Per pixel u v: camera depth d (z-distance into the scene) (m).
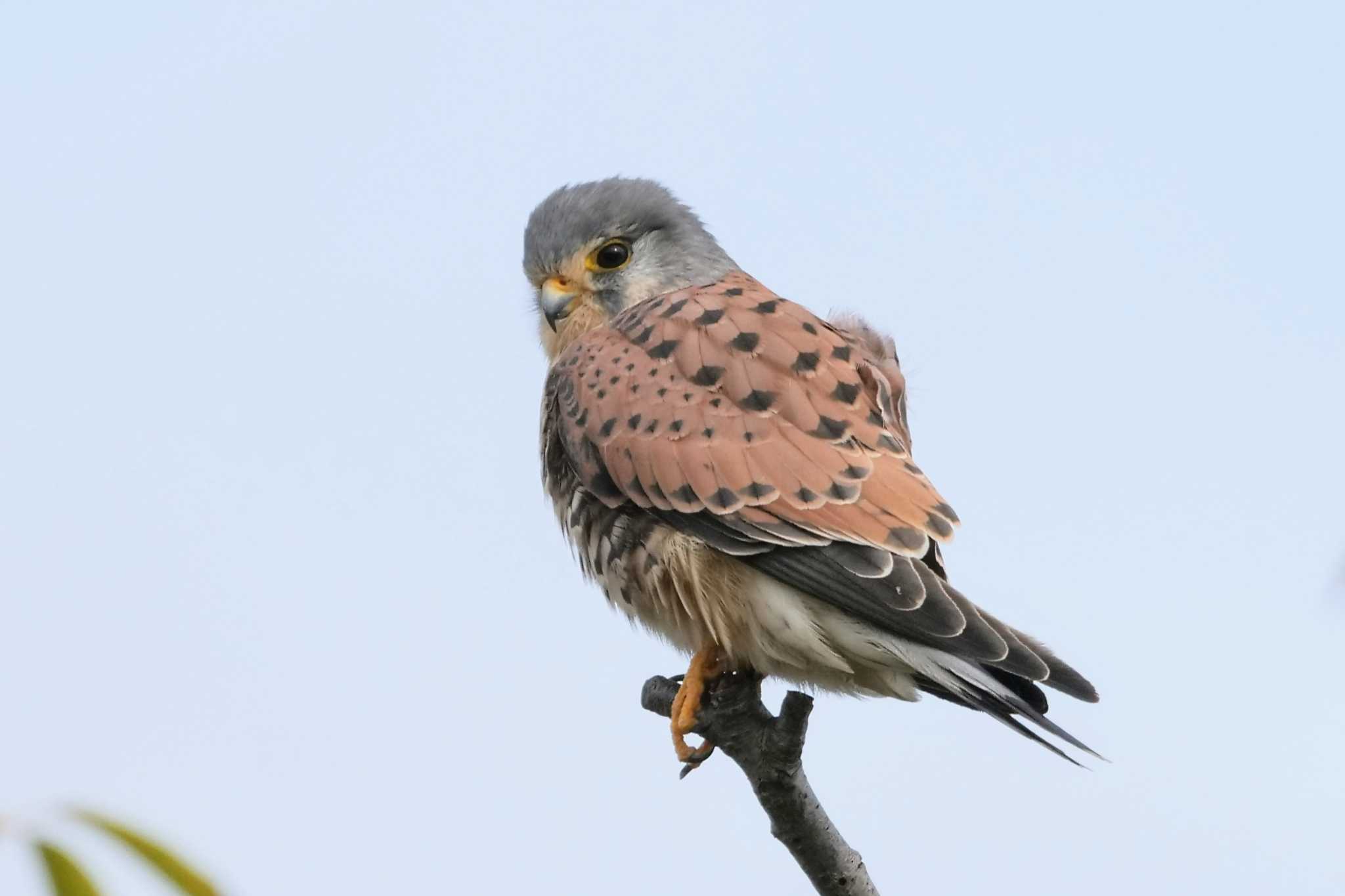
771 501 8.27
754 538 8.26
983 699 7.43
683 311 9.17
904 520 8.10
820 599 8.06
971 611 7.67
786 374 8.66
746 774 7.45
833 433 8.43
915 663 7.74
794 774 7.36
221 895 3.67
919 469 8.49
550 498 9.55
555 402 9.31
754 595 8.31
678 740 8.60
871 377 8.91
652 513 8.62
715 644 8.71
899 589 7.79
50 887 3.53
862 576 7.91
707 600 8.45
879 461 8.35
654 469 8.59
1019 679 7.51
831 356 8.82
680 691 8.73
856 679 8.35
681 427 8.60
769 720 7.46
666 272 10.49
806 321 9.09
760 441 8.45
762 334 8.86
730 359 8.75
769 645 8.41
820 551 8.11
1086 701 7.27
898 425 9.10
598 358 9.14
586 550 9.16
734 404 8.60
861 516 8.12
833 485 8.23
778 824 7.49
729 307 9.16
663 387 8.77
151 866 3.63
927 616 7.65
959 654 7.56
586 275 10.49
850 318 10.03
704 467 8.46
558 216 10.55
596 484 8.84
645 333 9.13
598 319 10.52
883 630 7.89
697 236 10.67
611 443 8.77
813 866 7.60
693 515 8.44
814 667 8.38
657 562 8.59
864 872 7.67
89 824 3.58
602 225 10.44
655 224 10.52
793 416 8.50
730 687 7.50
